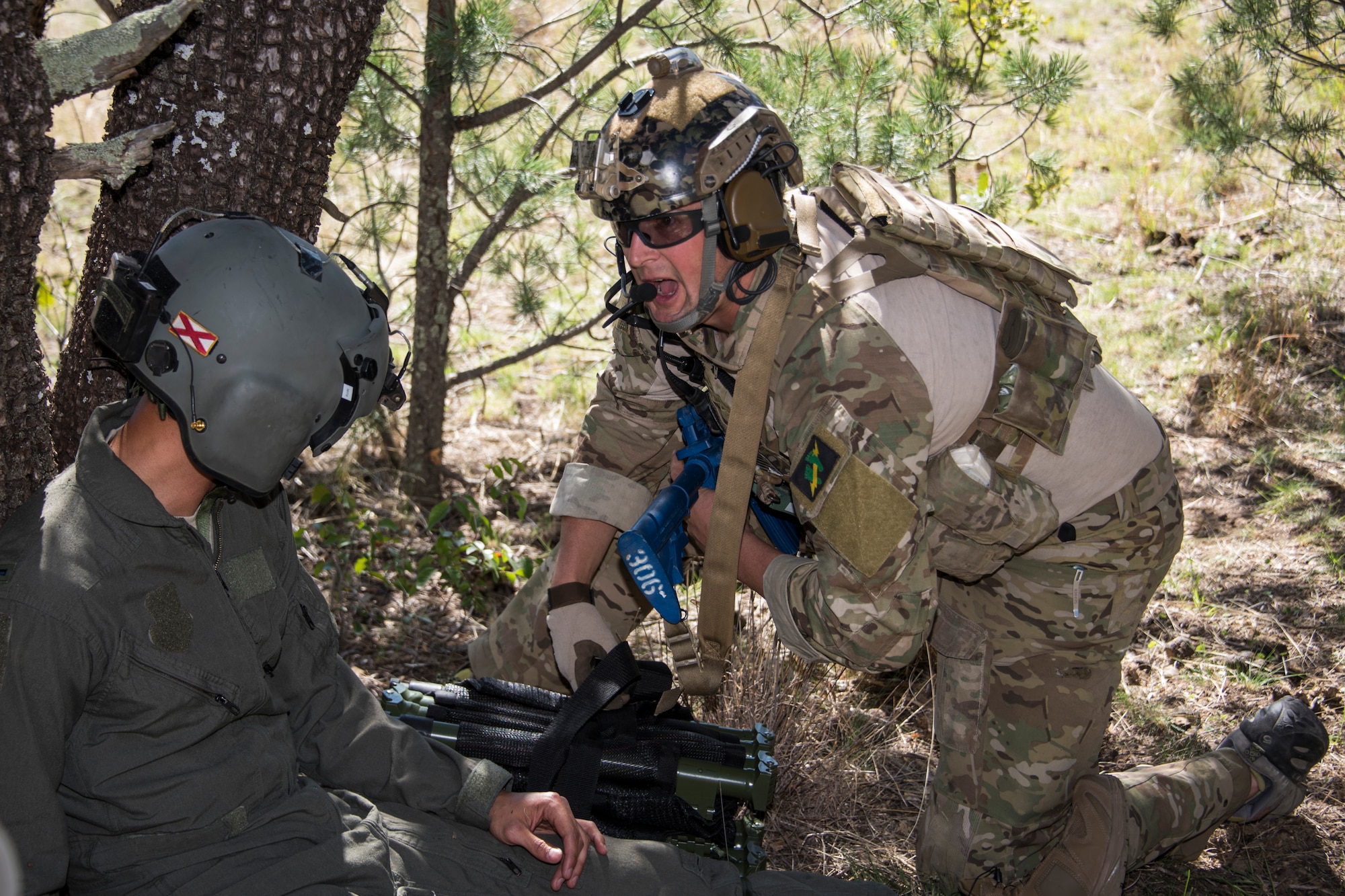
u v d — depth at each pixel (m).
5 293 1.64
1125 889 2.32
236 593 1.69
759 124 1.72
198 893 1.54
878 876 2.33
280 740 1.74
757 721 2.59
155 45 1.58
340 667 1.92
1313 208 5.79
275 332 1.47
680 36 3.84
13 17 1.46
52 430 2.17
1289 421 4.26
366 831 1.70
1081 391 1.94
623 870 1.78
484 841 1.77
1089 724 2.17
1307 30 4.35
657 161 1.68
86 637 1.45
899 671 3.03
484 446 4.53
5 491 1.76
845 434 1.69
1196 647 3.06
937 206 1.92
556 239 4.35
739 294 1.78
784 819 2.51
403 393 1.74
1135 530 2.07
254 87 1.99
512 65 3.99
